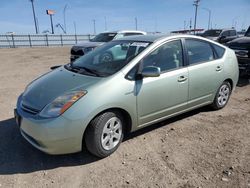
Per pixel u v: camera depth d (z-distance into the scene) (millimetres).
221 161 3377
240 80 8219
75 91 3211
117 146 3615
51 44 33875
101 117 3283
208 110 5285
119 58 3881
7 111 5316
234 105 5672
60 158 3479
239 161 3373
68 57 17688
